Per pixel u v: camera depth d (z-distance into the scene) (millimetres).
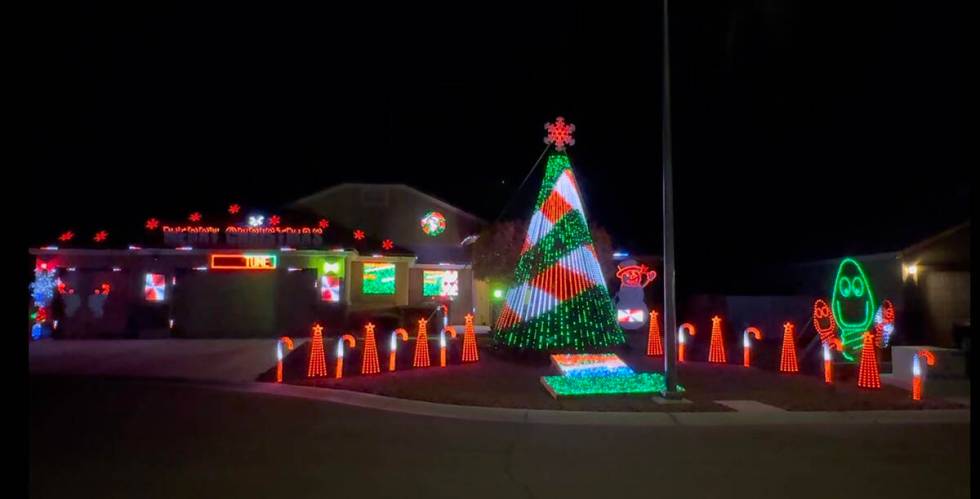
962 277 22656
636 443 10492
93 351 22812
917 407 13297
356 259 31562
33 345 24766
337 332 28422
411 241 34594
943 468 9109
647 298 35531
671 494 7891
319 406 13492
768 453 9891
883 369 18234
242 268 29266
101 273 29016
